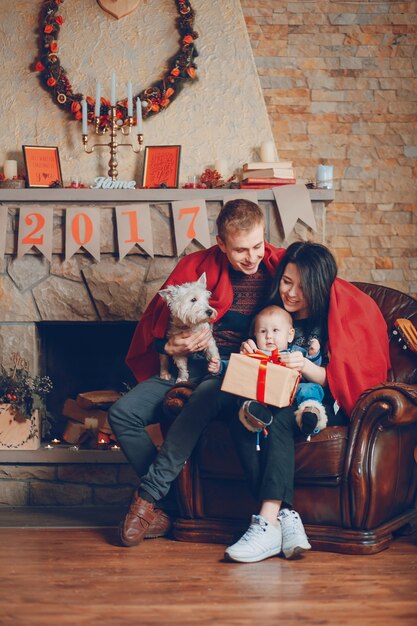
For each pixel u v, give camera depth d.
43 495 3.90
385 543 2.91
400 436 3.05
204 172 4.16
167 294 3.09
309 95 4.82
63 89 4.22
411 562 2.74
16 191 3.99
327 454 2.84
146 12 4.30
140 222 3.98
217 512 3.06
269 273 3.27
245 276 3.28
